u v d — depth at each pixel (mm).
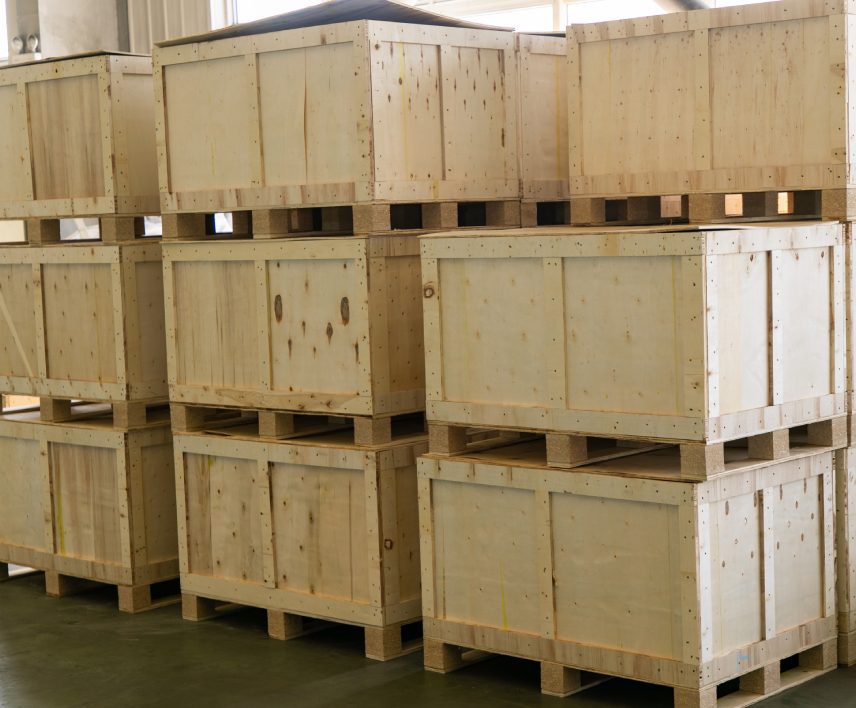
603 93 5500
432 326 5191
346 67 5391
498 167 5941
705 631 4523
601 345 4703
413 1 9273
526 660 5469
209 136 5930
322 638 5914
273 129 5684
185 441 6191
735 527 4656
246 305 5902
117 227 6461
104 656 5781
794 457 4879
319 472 5688
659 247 4484
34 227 6828
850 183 4945
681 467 4535
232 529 6090
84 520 6770
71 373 6773
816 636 5070
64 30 10906
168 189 6129
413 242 5570
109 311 6527
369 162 5359
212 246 5965
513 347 4965
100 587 7117
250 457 5906
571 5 8516
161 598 6773
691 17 5199
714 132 5203
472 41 5781
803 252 4824
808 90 4965
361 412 5504
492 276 4996
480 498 5117
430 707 4902
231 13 10172
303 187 5602
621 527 4695
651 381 4586
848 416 5094
